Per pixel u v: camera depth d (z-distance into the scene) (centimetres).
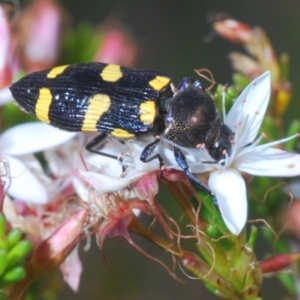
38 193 9
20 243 8
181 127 8
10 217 9
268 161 8
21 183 9
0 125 9
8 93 9
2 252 8
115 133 8
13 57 10
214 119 8
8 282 8
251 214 10
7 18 10
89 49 10
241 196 8
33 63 10
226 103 9
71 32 10
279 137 9
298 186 9
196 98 8
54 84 9
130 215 8
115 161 9
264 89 9
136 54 10
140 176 8
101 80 9
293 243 9
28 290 9
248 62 10
